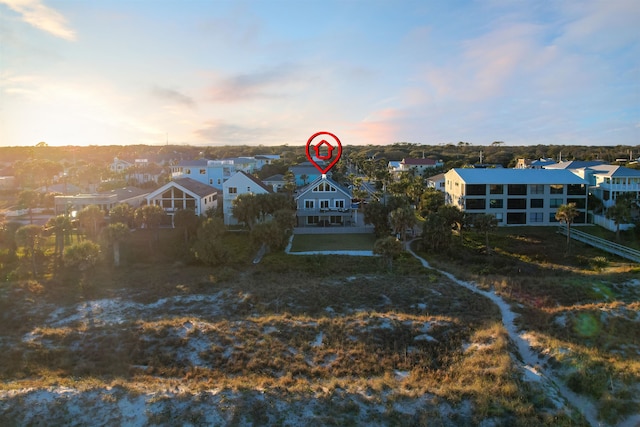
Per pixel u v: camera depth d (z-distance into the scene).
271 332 25.00
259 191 67.44
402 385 18.89
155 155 171.75
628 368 19.83
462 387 18.61
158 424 15.90
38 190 92.56
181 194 62.50
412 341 23.95
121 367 21.23
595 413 17.39
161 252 48.78
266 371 20.94
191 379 19.97
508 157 175.00
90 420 16.12
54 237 53.47
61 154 194.38
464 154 194.25
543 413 16.83
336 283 36.53
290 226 54.22
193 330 24.77
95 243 45.53
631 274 39.91
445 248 51.78
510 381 18.78
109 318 28.72
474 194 67.44
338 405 17.16
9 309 30.16
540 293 33.69
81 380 19.36
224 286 36.62
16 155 185.00
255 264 44.94
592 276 39.75
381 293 33.00
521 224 67.88
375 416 16.61
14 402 16.83
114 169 141.88
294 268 43.19
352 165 177.75
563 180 68.00
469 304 30.53
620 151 184.00
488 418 16.55
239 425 15.98
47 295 33.56
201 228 46.56
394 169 145.12
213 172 92.50
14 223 59.69
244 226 63.12
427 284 35.91
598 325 25.77
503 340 22.72
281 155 181.12
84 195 67.31
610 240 57.12
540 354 21.83
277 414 16.58
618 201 59.22
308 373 20.77
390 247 42.41
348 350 23.00
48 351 22.83
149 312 30.17
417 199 84.50
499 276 40.53
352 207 69.50
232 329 25.27
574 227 65.25
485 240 58.03
